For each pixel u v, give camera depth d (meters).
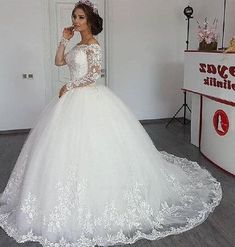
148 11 5.32
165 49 5.54
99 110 2.47
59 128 2.39
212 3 4.82
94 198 2.28
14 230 2.37
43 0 4.84
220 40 4.68
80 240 2.22
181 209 2.63
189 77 4.05
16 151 4.26
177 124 5.59
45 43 4.98
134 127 2.64
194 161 3.82
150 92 5.65
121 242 2.23
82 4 2.47
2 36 4.82
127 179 2.39
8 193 2.69
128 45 5.37
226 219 2.54
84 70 2.51
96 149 2.34
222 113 3.43
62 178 2.27
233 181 3.25
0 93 5.01
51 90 5.19
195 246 2.22
